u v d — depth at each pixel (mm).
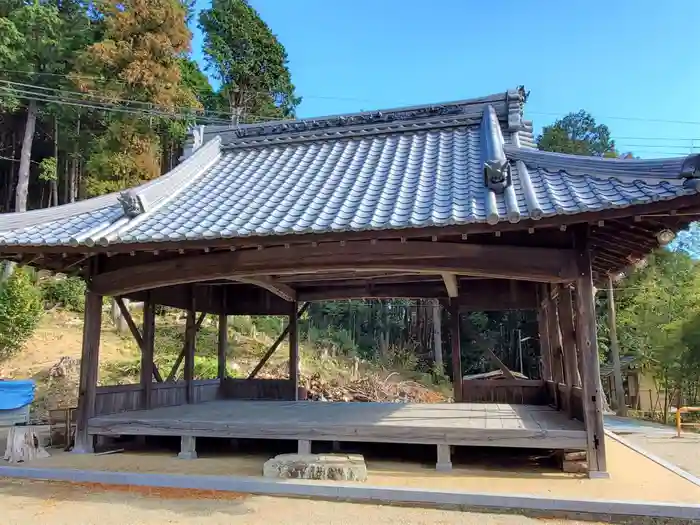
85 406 6617
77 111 22078
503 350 29719
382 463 5832
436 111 8688
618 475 5180
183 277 6223
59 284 19547
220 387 10523
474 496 4414
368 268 5508
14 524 4039
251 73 30359
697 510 3992
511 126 8141
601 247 5844
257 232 5164
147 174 19391
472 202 5137
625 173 4895
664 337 18859
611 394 26203
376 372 24422
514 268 5207
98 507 4453
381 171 7129
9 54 21109
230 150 9469
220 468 5629
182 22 21094
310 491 4742
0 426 8938
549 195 4980
